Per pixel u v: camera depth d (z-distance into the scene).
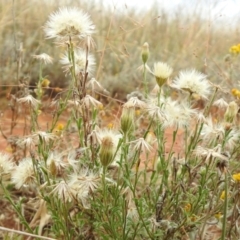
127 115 0.24
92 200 0.25
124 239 0.25
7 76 0.59
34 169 0.25
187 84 0.27
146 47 0.30
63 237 0.27
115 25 0.80
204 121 0.26
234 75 0.55
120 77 0.68
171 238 0.26
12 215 0.35
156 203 0.27
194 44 0.78
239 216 0.27
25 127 0.41
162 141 0.28
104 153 0.23
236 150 0.28
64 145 0.37
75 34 0.26
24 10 0.76
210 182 0.29
